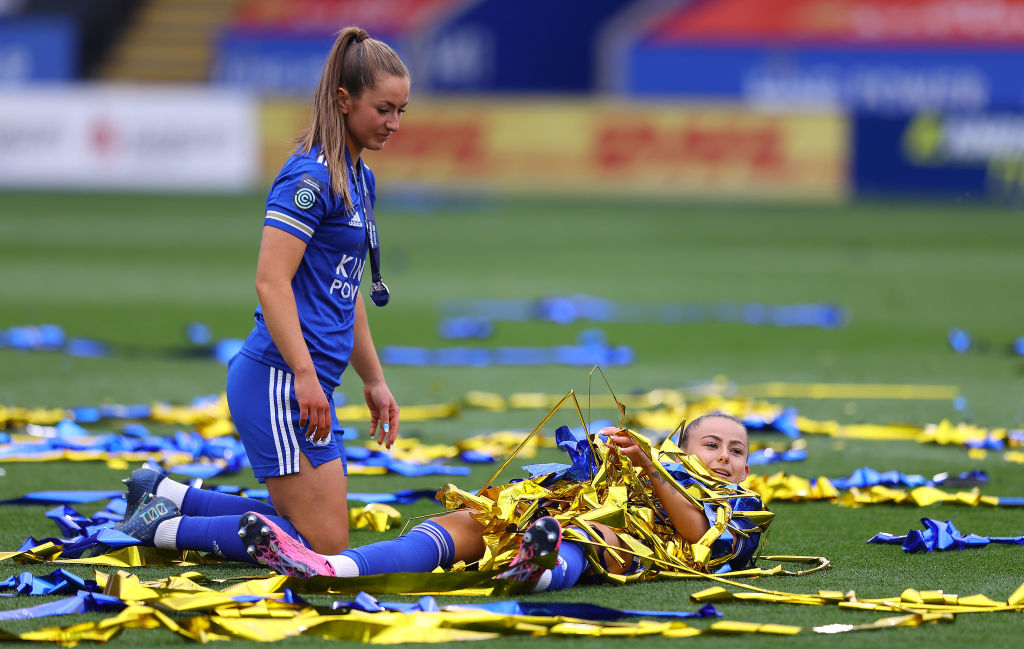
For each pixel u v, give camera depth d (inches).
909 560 597.6
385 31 5059.1
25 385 1208.2
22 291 2071.9
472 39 5059.1
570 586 531.8
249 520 499.5
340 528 550.6
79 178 4279.0
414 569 529.7
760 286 2351.1
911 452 912.9
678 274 2559.1
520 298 2137.1
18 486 769.6
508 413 1094.4
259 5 5083.7
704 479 573.9
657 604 503.5
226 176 4333.2
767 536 585.3
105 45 5177.2
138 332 1635.1
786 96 5088.6
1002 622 477.4
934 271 2618.1
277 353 546.6
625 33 5049.2
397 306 2003.0
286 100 4313.5
